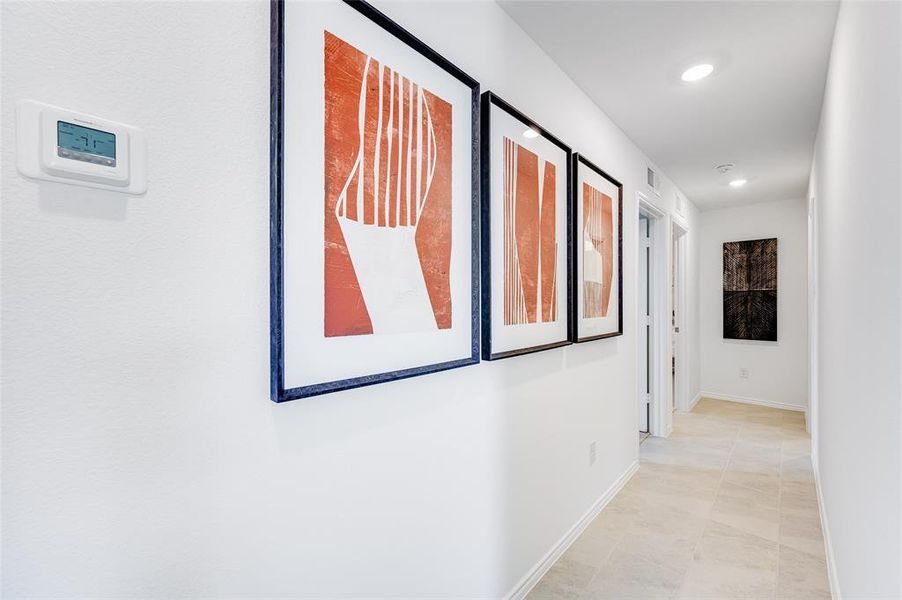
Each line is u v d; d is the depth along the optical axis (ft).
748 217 16.67
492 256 5.03
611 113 8.36
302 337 3.08
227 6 2.72
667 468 10.21
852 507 4.79
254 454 2.87
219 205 2.67
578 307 7.11
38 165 2.02
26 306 2.03
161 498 2.46
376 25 3.64
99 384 2.24
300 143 3.06
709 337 17.63
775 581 6.06
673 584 6.02
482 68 5.05
